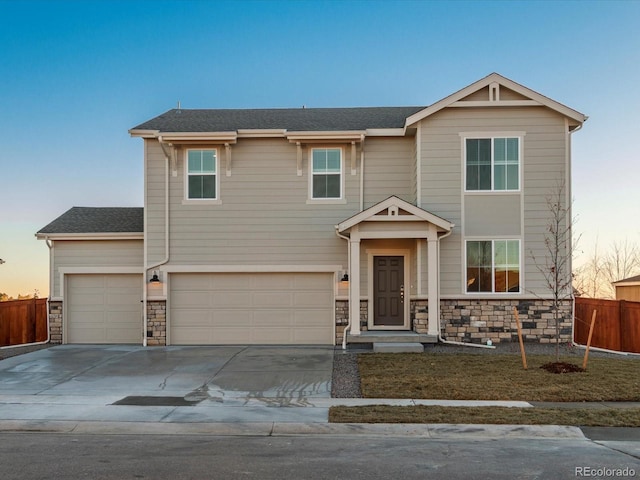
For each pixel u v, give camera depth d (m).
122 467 5.70
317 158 15.65
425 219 13.90
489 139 14.89
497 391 9.28
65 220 17.25
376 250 15.34
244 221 15.49
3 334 15.41
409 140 15.66
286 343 15.40
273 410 8.30
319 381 10.43
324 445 6.64
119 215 17.77
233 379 10.68
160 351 14.18
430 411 8.02
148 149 15.62
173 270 15.39
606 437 6.99
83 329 16.28
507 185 14.83
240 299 15.51
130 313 16.30
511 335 14.60
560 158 14.76
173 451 6.35
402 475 5.44
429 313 14.04
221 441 6.85
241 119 17.06
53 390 9.79
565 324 14.54
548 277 14.56
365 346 14.09
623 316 13.64
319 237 15.45
